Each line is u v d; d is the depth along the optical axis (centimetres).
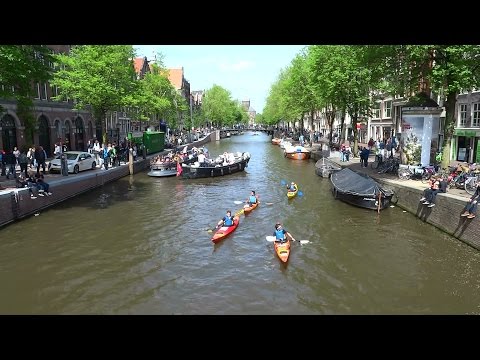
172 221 1905
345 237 1641
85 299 1147
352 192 2114
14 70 1633
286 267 1354
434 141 2270
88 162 2866
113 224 1845
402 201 2039
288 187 2638
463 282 1230
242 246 1562
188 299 1145
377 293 1171
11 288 1211
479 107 2709
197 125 9031
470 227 1464
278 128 10388
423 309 1084
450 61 1812
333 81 3209
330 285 1222
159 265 1381
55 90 3578
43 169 2439
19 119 3031
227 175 3350
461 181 1791
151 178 3192
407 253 1456
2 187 1975
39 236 1666
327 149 4338
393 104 4188
